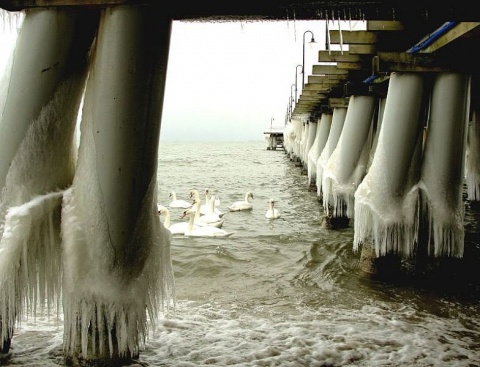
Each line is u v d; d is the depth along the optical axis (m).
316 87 14.61
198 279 7.89
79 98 4.15
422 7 4.10
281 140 73.94
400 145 7.17
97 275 3.87
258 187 24.73
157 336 5.16
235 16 4.17
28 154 3.89
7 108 3.89
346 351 4.84
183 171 36.50
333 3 3.94
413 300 6.62
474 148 16.22
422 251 7.39
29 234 3.86
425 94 7.24
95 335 3.98
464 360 4.67
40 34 3.81
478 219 13.59
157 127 3.98
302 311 6.21
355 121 11.05
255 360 4.57
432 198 7.15
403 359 4.67
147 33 3.75
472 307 6.32
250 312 6.17
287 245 10.37
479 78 9.19
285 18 4.27
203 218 13.35
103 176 3.81
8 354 4.52
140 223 3.96
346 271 8.13
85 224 3.87
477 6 4.04
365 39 7.99
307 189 22.20
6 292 3.83
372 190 7.37
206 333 5.31
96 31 4.01
